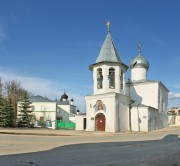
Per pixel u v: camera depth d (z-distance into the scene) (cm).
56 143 2195
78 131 3916
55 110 7181
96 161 1212
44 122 6316
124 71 4112
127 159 1271
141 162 1193
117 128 3800
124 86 4112
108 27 4278
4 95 6366
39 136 2984
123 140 2470
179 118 6762
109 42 4156
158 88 4725
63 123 5994
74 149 1723
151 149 1673
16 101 6066
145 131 4031
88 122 4050
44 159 1268
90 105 4072
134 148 1736
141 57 5266
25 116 5278
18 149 1750
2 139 2517
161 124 4916
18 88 6788
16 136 2888
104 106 3900
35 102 7150
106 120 3859
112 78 4012
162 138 2684
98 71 4069
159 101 4812
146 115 4109
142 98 4772
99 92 3988
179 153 1482
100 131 3838
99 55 4106
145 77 5222
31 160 1237
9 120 5066
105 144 2070
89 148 1773
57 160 1238
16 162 1180
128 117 4100
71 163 1161
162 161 1224
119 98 3903
